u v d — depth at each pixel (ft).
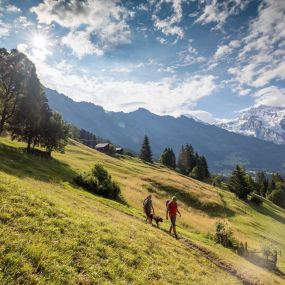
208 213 229.86
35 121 207.51
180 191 253.44
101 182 139.64
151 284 39.24
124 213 97.04
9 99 197.06
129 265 42.04
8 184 49.62
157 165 559.38
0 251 29.76
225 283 56.80
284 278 102.12
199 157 595.06
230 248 115.24
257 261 111.55
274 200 496.64
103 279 34.55
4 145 201.36
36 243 34.45
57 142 240.32
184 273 50.34
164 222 126.93
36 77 205.16
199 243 91.04
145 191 214.28
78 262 35.55
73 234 41.81
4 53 193.88
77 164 241.96
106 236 46.70
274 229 241.55
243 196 358.64
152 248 54.54
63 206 52.47
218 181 481.05
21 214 39.93
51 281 29.63
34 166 148.15
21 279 27.78
